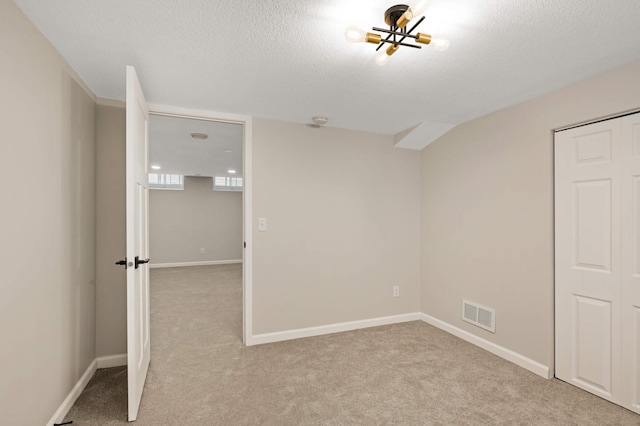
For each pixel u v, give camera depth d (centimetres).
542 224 240
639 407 192
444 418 190
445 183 335
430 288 355
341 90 236
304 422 186
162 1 136
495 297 277
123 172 256
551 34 160
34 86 157
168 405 201
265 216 305
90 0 136
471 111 279
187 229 780
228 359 267
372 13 145
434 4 136
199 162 574
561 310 232
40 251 162
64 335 190
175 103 266
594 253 214
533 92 237
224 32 161
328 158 330
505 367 252
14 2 138
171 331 333
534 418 189
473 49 175
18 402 143
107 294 250
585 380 219
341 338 313
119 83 223
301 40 168
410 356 272
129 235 179
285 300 312
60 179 185
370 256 348
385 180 356
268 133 306
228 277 630
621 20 148
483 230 289
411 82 221
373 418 190
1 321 132
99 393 214
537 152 244
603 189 210
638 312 194
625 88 194
